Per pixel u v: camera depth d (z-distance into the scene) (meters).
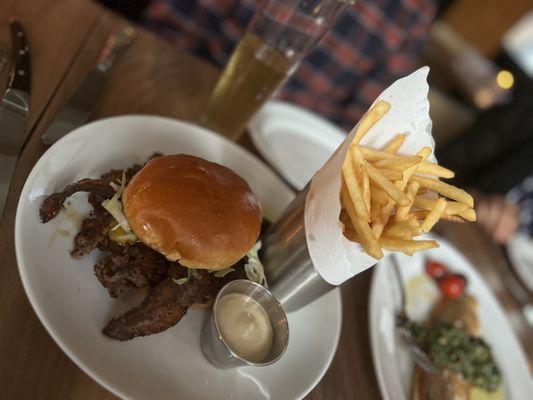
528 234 1.23
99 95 0.45
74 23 0.49
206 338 0.36
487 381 0.54
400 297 0.55
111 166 0.39
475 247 0.73
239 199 0.35
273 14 0.43
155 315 0.32
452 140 1.45
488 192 1.31
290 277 0.38
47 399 0.29
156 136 0.43
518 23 1.85
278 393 0.37
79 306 0.33
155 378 0.33
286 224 0.38
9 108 0.37
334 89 0.88
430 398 0.49
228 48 0.77
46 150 0.36
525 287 0.74
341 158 0.33
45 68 0.43
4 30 0.43
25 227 0.32
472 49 1.81
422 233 0.34
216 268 0.34
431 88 1.51
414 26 0.88
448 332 0.55
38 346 0.31
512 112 1.38
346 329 0.48
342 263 0.34
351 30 0.84
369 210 0.33
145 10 0.77
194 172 0.34
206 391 0.35
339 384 0.43
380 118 0.33
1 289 0.31
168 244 0.32
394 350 0.50
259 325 0.36
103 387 0.31
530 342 0.68
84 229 0.34
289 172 0.52
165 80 0.53
